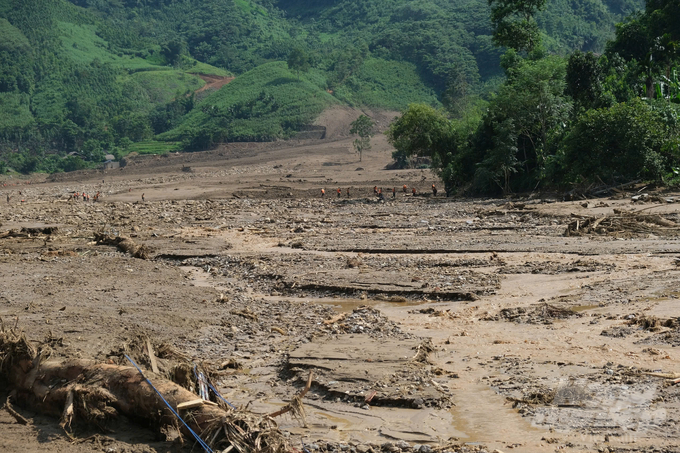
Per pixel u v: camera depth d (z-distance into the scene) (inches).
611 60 2699.3
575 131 2082.9
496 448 362.9
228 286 980.6
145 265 1162.6
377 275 964.6
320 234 1579.7
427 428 400.8
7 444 382.0
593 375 470.6
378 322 699.4
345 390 466.6
